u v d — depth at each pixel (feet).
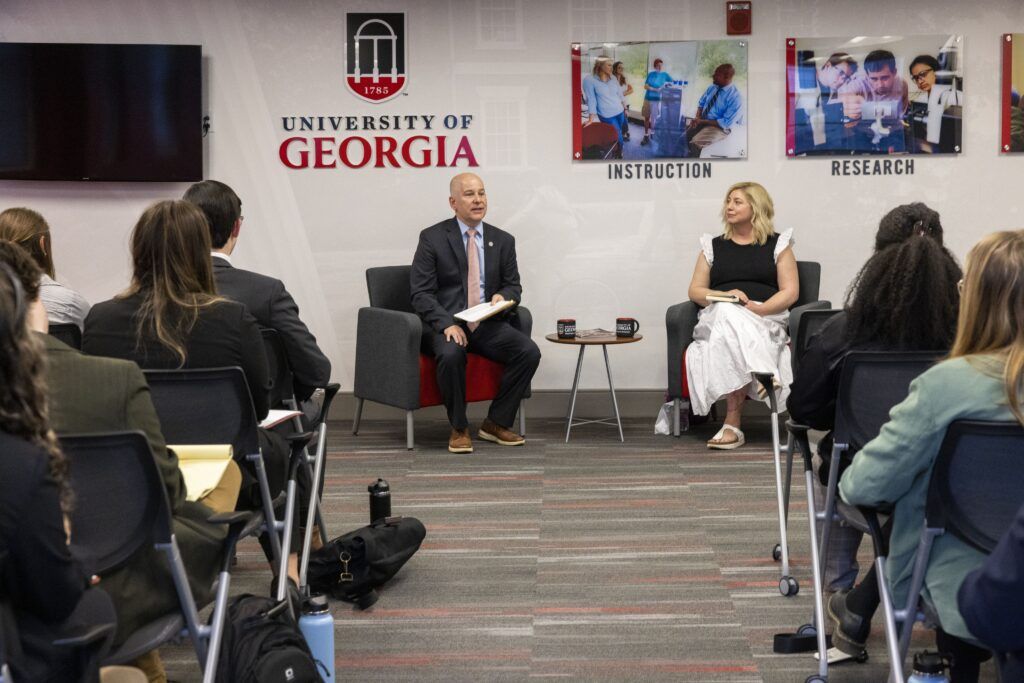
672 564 12.91
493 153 21.35
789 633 10.64
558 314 21.54
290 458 10.20
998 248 6.55
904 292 8.68
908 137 20.93
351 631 10.96
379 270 20.27
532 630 10.93
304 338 11.15
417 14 21.16
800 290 20.13
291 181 21.47
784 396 19.04
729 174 21.20
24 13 20.98
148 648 6.91
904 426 6.82
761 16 20.89
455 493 16.24
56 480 5.41
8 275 5.41
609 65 21.03
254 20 21.16
